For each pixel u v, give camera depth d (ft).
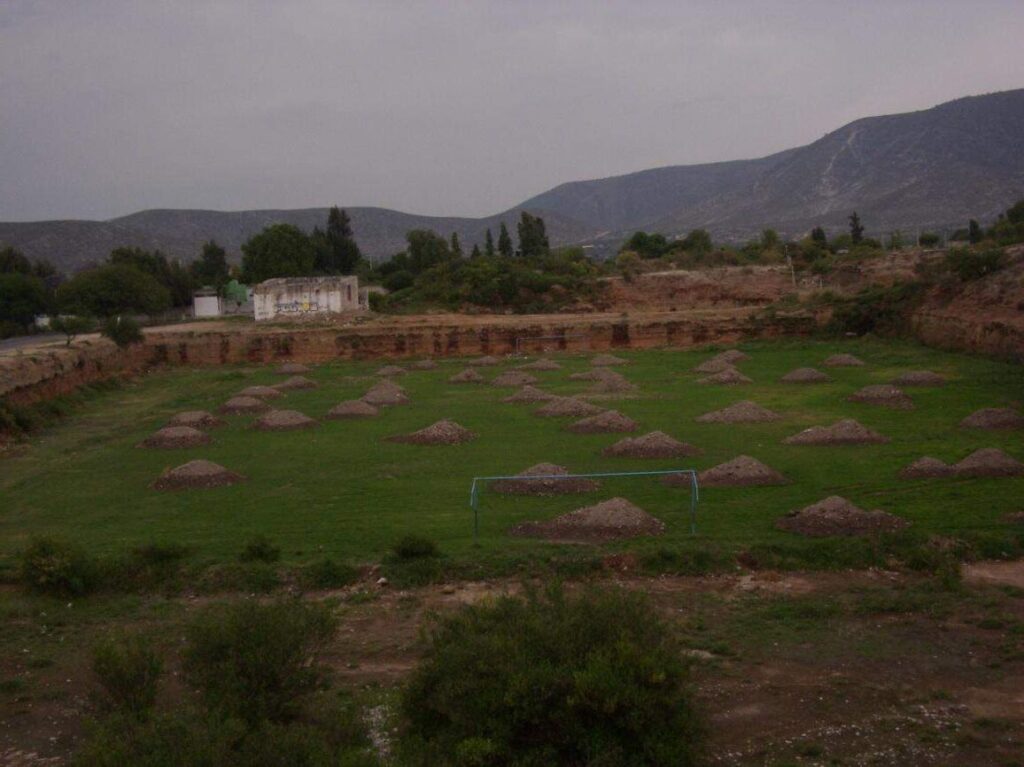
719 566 51.39
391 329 186.70
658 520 59.00
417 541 53.47
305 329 188.55
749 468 70.08
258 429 102.22
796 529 56.13
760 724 34.01
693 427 93.71
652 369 145.89
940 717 34.30
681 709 30.01
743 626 43.50
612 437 90.12
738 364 145.79
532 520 60.70
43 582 50.70
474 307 238.27
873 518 56.65
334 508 66.64
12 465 88.43
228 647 33.71
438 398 122.72
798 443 82.99
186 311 284.41
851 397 106.11
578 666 29.81
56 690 39.17
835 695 36.29
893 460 74.69
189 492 73.72
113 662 35.14
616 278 247.50
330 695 36.68
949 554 51.85
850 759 31.32
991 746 32.07
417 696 31.68
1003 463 68.95
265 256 281.95
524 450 85.51
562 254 302.04
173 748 26.00
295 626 35.06
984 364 126.72
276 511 66.44
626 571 51.03
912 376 114.93
